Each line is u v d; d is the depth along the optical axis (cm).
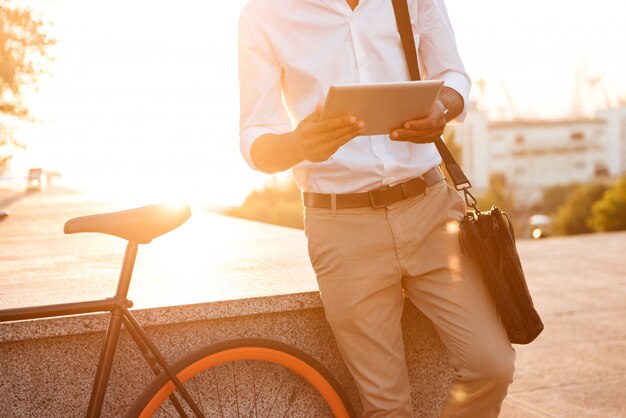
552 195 5297
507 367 246
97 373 240
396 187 251
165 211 236
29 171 1219
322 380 274
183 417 249
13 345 264
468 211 257
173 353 279
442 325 256
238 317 287
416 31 257
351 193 251
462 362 251
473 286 253
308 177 256
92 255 467
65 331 262
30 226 681
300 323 295
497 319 253
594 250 1116
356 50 248
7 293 326
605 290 810
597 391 492
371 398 263
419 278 259
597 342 608
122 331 274
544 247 1176
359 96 211
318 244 256
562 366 548
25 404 267
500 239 247
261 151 238
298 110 253
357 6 247
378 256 254
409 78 254
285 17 247
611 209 2300
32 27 1515
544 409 463
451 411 259
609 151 6994
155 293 304
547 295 793
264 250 454
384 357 260
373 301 257
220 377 284
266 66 250
